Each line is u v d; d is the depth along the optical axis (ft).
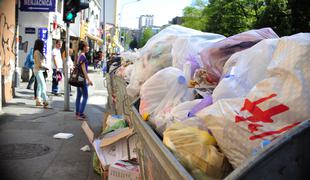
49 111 34.40
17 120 29.35
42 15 71.41
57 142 23.48
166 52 15.12
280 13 102.17
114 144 14.83
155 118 10.09
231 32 143.43
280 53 6.64
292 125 5.88
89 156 20.79
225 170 6.52
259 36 11.19
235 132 6.45
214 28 152.25
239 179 4.49
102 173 15.28
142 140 9.23
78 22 119.85
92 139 17.75
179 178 5.46
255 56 8.66
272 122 6.07
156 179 7.32
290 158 4.73
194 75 12.44
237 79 8.50
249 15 140.97
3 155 20.16
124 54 36.65
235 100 6.91
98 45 200.64
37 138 24.18
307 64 6.03
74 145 22.94
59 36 87.15
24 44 71.31
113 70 32.32
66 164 19.24
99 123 30.71
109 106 31.07
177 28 17.35
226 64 9.63
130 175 12.46
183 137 6.89
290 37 6.72
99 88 64.80
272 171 4.67
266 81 6.47
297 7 93.61
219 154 6.58
